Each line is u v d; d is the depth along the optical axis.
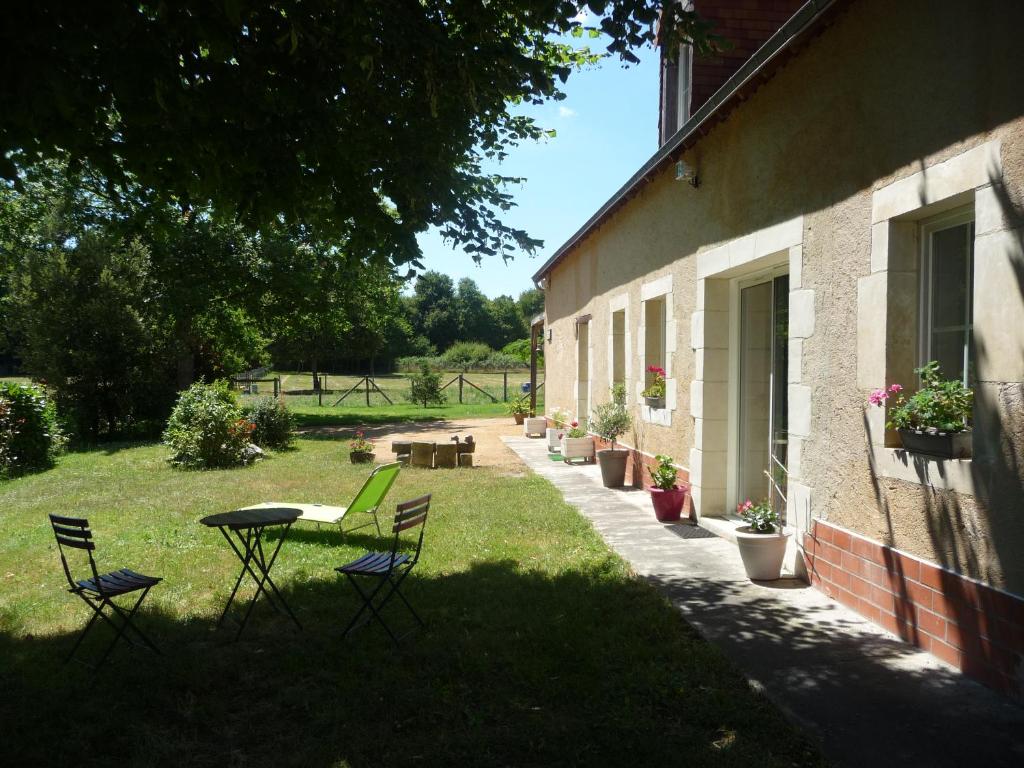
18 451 12.21
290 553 6.44
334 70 4.46
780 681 3.63
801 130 5.27
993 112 3.45
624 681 3.66
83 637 4.10
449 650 4.12
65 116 3.57
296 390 38.22
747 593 5.09
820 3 4.55
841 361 4.79
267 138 4.45
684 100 8.13
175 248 17.88
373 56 4.06
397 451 12.83
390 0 4.23
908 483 4.09
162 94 3.75
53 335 16.81
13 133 3.97
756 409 6.93
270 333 22.77
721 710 3.34
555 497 9.02
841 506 4.81
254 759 3.04
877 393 4.23
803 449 5.30
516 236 5.54
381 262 5.50
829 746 3.01
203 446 12.19
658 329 9.36
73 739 3.21
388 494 9.46
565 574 5.58
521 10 4.61
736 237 6.42
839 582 4.84
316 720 3.33
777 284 6.50
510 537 6.88
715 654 3.97
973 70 3.58
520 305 87.69
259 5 3.89
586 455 12.41
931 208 4.00
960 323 4.06
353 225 5.45
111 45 3.62
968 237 4.00
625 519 7.71
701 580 5.43
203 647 4.26
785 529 5.62
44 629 4.64
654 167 8.21
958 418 3.81
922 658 3.88
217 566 6.00
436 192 5.16
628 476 10.11
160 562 6.12
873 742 3.04
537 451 14.31
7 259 17.91
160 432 18.30
